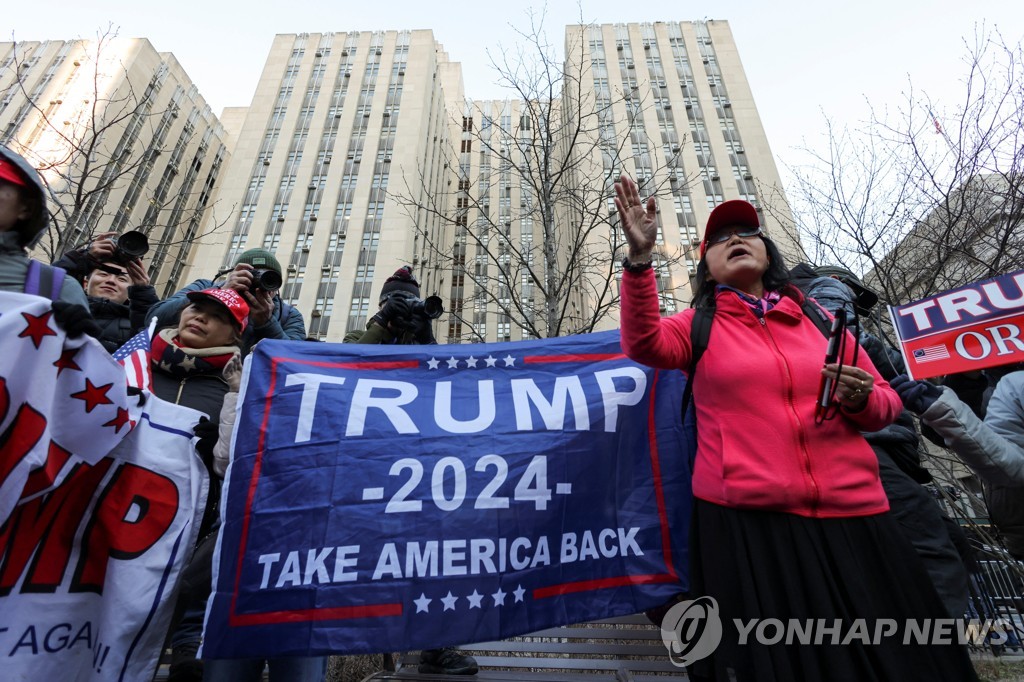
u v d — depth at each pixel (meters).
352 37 45.00
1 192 1.90
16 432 1.64
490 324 26.33
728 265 2.07
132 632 1.79
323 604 1.91
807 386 1.77
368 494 2.12
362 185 35.62
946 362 2.44
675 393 2.53
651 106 34.59
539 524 2.16
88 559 1.87
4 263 1.91
